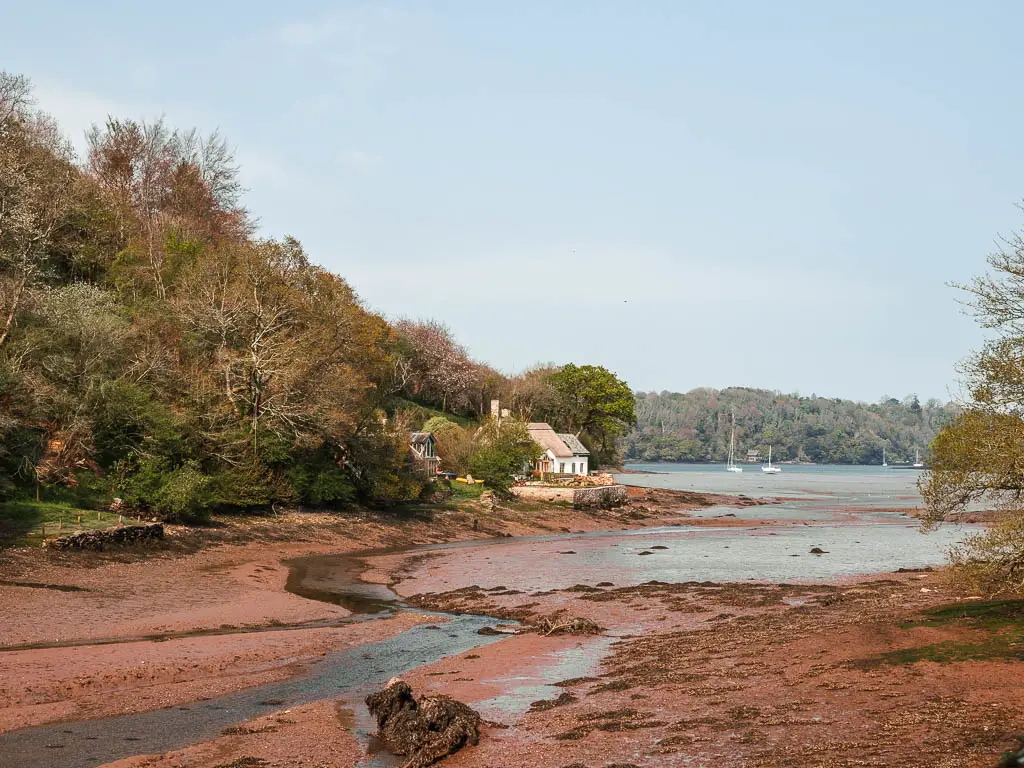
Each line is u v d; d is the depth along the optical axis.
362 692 24.27
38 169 70.88
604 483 107.50
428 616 36.75
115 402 53.66
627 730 19.59
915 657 23.69
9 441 48.72
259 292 69.94
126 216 85.44
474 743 19.34
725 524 90.56
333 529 63.72
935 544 69.00
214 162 101.69
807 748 17.30
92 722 20.95
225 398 63.91
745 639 29.58
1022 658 22.53
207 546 51.34
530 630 34.09
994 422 25.78
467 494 89.19
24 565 38.94
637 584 46.19
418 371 133.25
